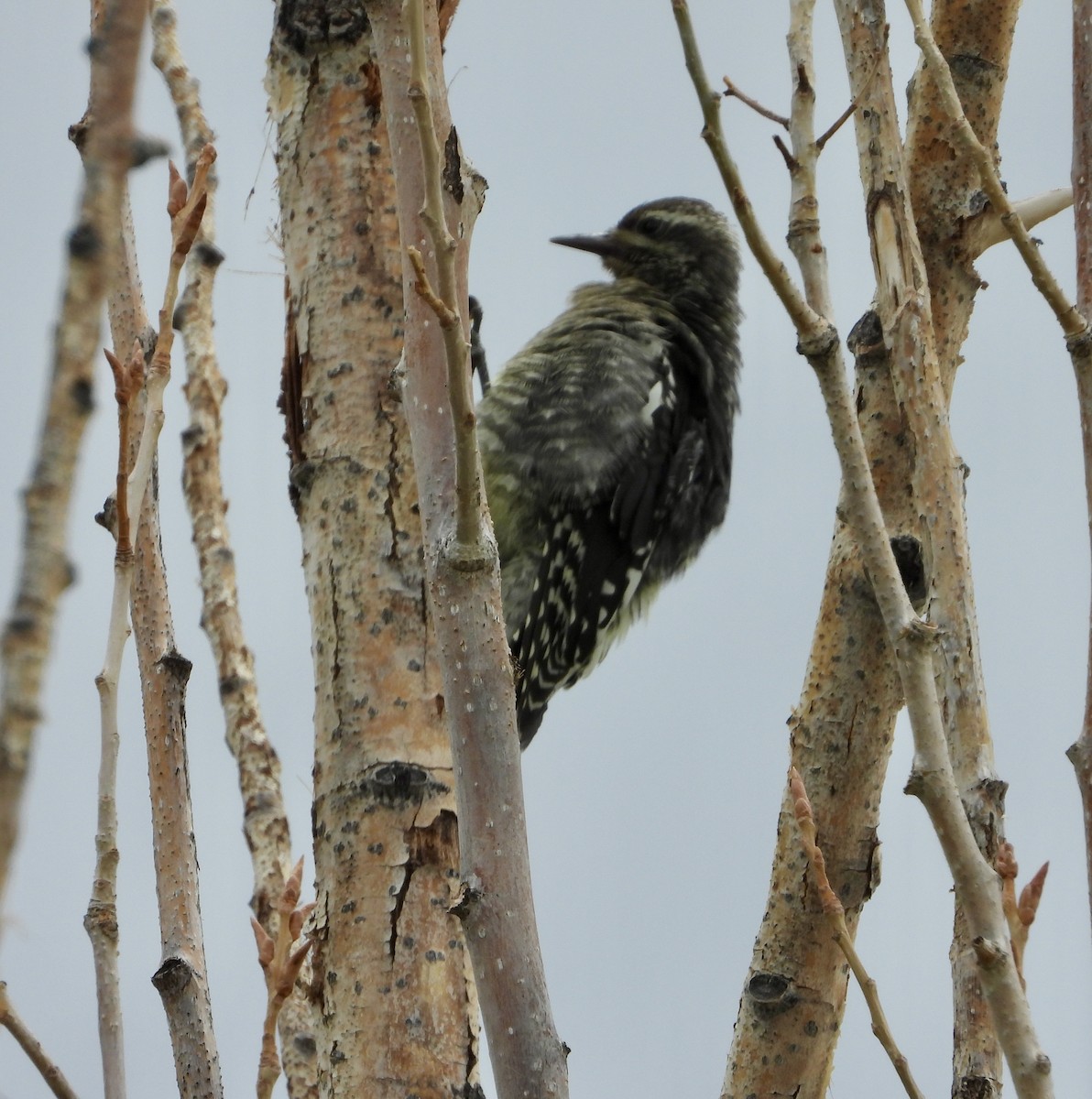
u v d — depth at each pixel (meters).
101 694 6.59
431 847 7.04
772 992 7.96
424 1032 6.81
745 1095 7.94
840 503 8.26
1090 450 6.36
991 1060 6.37
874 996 6.09
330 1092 6.82
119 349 8.13
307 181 7.86
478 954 5.54
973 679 6.55
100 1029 6.52
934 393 6.85
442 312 5.55
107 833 6.66
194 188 6.55
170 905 7.34
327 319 7.68
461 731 5.73
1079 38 6.96
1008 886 6.26
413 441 6.06
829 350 6.08
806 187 6.80
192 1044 7.04
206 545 9.02
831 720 8.07
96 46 3.55
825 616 8.16
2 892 3.28
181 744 7.64
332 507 7.45
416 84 5.55
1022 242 6.45
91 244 3.50
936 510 6.72
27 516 3.41
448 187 6.22
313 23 7.92
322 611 7.38
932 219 8.44
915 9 6.76
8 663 3.35
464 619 5.79
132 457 7.77
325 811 7.15
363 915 6.95
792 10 7.12
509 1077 5.40
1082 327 6.44
